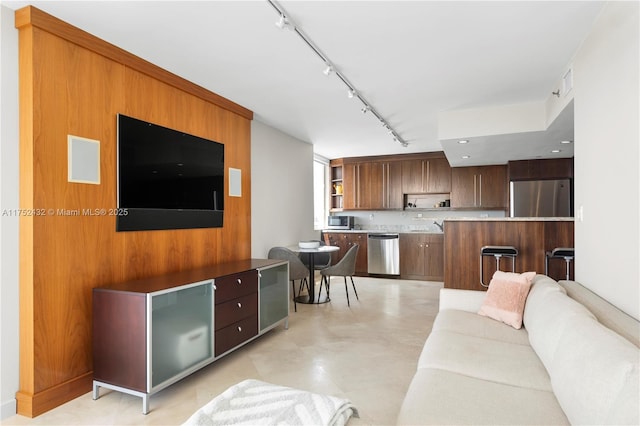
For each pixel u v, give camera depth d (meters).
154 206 3.09
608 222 2.14
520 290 2.61
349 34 2.59
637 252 1.78
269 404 1.46
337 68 3.20
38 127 2.28
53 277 2.36
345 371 2.85
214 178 3.81
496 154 5.82
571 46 2.76
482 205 6.99
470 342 2.21
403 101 4.09
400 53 2.90
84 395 2.51
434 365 1.91
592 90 2.44
